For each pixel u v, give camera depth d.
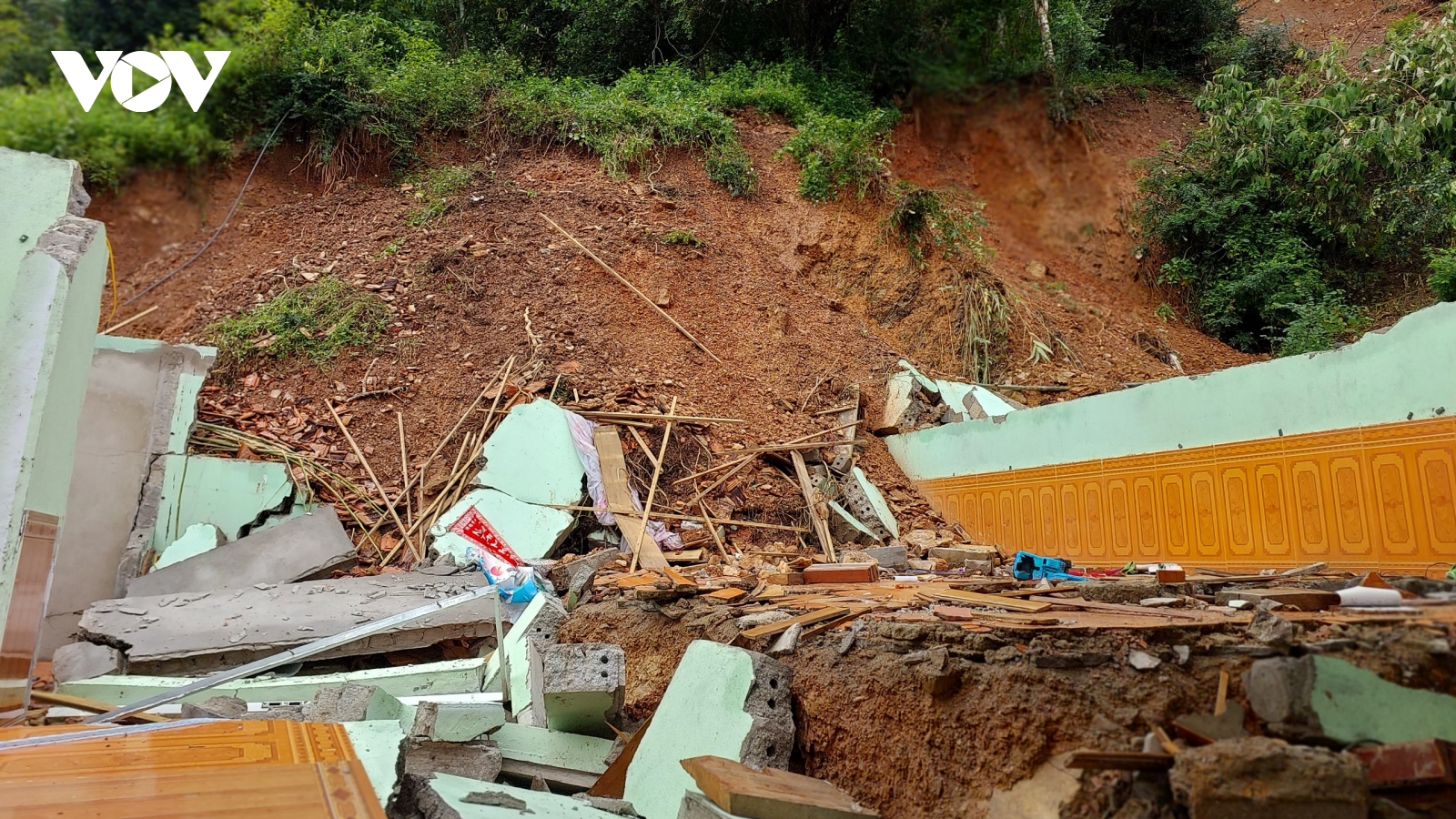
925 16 15.77
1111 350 12.02
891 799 3.35
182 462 7.59
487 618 6.28
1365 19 17.73
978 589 4.90
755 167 13.32
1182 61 17.78
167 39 12.76
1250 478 5.85
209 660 5.80
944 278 12.03
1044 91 15.51
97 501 7.28
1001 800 2.93
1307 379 5.55
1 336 4.25
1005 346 11.50
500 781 4.19
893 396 10.32
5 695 4.03
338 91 12.85
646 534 7.71
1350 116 12.15
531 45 17.98
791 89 14.93
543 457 8.09
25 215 4.52
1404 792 2.41
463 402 8.95
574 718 4.59
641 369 9.72
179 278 11.40
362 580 6.74
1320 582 4.25
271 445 8.25
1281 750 2.33
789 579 5.80
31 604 4.29
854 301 12.10
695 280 11.16
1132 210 14.05
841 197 12.88
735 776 3.16
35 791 2.67
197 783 2.79
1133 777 2.63
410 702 4.93
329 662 6.11
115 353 7.77
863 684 3.62
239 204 12.18
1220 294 12.55
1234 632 3.02
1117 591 4.12
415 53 14.15
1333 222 12.22
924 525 8.87
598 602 6.09
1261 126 12.77
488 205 11.66
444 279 10.43
